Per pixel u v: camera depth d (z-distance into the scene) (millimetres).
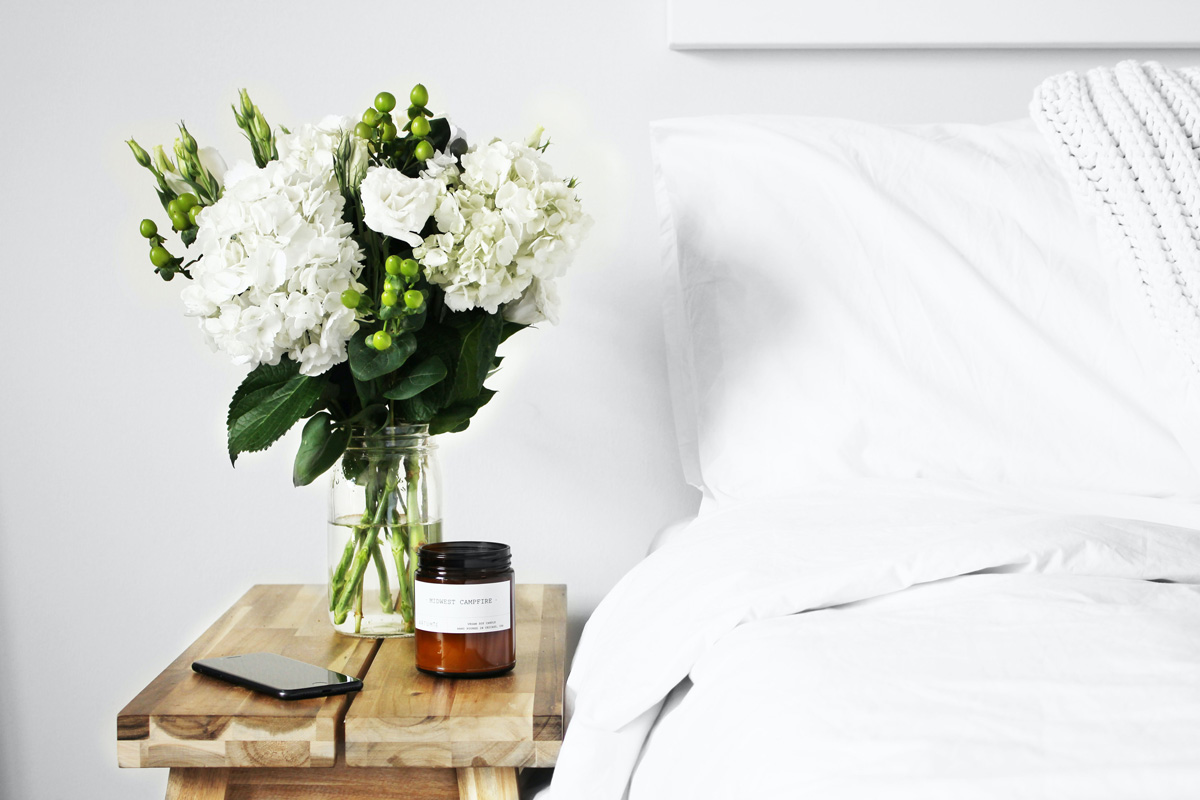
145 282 1291
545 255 917
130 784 1327
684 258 1144
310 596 1205
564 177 1308
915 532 753
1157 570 682
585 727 740
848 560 725
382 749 790
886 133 1140
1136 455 982
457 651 884
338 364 972
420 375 935
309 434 960
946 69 1315
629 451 1333
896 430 1022
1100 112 1068
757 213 1120
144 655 1318
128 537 1311
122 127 1277
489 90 1297
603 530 1337
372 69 1290
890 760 472
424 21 1289
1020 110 1323
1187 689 502
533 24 1295
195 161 941
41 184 1276
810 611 700
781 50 1306
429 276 907
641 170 1312
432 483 1021
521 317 987
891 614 643
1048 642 567
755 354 1084
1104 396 993
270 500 1317
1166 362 994
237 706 804
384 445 991
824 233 1096
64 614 1312
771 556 756
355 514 1004
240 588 1320
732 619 689
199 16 1276
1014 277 1048
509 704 820
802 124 1164
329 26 1283
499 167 912
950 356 1030
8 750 1317
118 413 1300
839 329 1060
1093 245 1049
